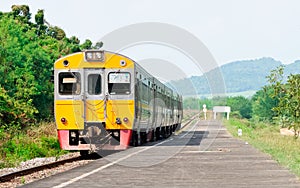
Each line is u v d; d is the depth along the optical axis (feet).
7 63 117.50
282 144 86.74
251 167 52.42
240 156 66.54
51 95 125.39
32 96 118.21
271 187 37.58
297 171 46.96
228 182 40.50
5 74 115.14
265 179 42.42
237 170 49.60
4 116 103.35
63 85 68.49
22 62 120.57
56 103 68.33
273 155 66.03
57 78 68.59
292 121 107.34
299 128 105.70
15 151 71.31
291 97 96.17
